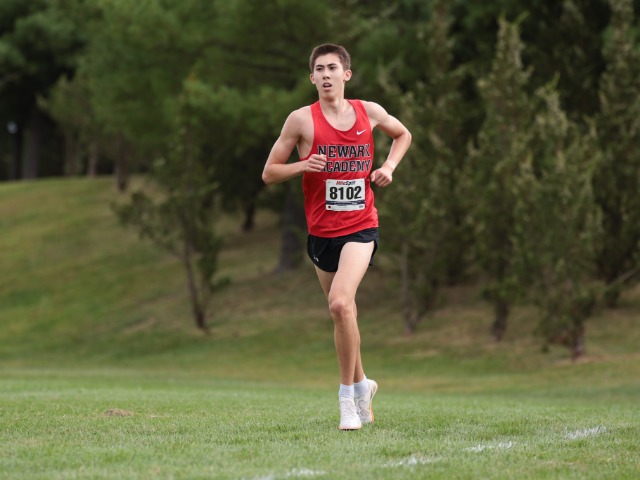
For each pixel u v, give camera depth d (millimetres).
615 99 71812
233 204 114688
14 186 181875
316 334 85188
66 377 65812
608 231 72812
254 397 34531
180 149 86375
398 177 77500
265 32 89000
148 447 16828
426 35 89500
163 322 94812
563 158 64188
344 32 83812
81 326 98500
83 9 106938
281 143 20031
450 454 16203
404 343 78062
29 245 133750
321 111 19844
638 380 58844
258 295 99375
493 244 73375
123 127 103250
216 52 91062
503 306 74625
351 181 19922
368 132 20031
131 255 122688
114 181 176000
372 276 100500
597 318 75875
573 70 79375
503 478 13844
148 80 95375
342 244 20031
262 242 125688
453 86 80812
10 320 104062
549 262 65438
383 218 78000
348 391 19859
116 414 22859
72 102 161375
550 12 86688
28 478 13648
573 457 15906
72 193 166625
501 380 63812
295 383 67125
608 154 70875
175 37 88938
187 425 20203
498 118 72938
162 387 50125
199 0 91750
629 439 18375
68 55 190750
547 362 67750
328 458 15594
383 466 14766
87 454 15805
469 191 75312
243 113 84562
